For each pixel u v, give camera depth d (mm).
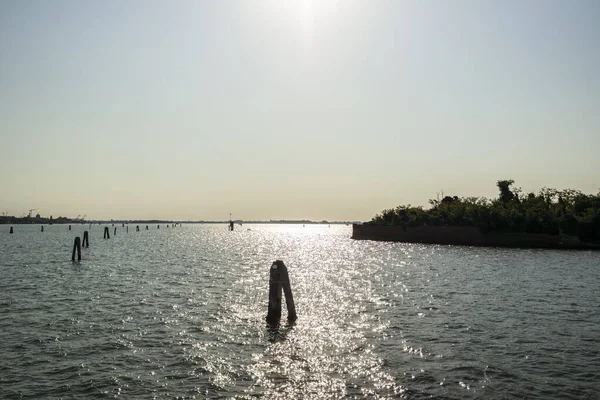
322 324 22609
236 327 21906
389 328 21812
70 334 20391
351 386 14562
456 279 39625
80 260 55500
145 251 74812
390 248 84312
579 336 20172
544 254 66375
